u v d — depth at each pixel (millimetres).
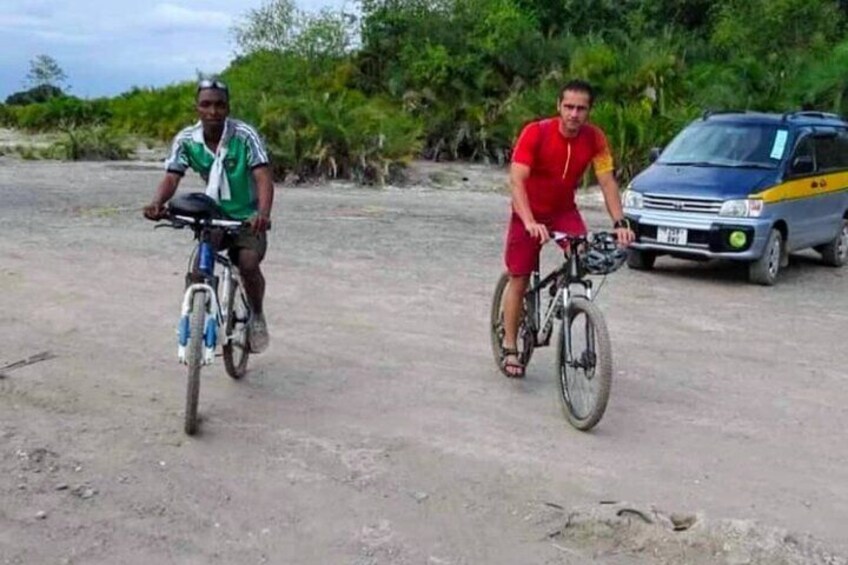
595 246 6238
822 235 12797
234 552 4598
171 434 5918
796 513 5168
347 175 23641
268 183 6211
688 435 6285
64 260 11367
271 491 5230
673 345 8562
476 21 31391
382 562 4551
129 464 5477
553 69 29359
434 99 29922
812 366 8055
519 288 6828
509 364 7004
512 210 6730
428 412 6516
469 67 29875
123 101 42594
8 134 46094
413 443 5949
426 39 30891
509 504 5176
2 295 9422
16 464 5383
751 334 9109
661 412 6711
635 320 9469
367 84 32375
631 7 37000
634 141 22781
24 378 6867
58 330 8234
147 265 11188
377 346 8086
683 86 26438
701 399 7043
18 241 12680
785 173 11922
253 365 7414
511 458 5773
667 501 5250
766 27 29953
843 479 5660
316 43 33156
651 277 11875
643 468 5699
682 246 11516
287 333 8391
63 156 29828
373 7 32844
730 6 32875
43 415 6176
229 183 6262
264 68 31578
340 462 5625
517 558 4625
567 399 6426
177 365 7340
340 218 16344
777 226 11750
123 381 6902
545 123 6484
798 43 29750
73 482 5219
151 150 34062
